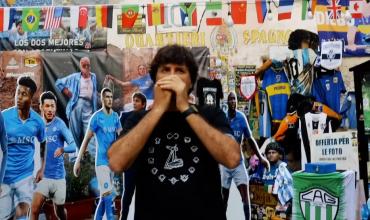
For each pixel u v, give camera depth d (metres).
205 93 4.86
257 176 4.86
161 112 1.94
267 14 4.85
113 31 4.92
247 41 4.88
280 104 4.88
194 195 1.92
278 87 4.88
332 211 3.78
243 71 4.88
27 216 4.82
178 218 1.91
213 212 1.94
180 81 1.97
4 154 4.80
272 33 4.87
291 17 4.87
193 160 1.97
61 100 4.90
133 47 4.91
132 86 4.91
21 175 4.82
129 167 1.97
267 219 4.80
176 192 1.92
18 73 4.90
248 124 4.87
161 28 4.89
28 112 4.88
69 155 4.88
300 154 4.84
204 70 4.88
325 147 4.13
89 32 4.92
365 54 4.89
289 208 4.70
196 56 4.87
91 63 4.92
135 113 2.15
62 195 4.86
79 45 4.92
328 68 4.87
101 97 4.91
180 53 2.08
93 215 4.89
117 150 1.95
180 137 1.99
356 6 4.91
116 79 4.92
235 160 1.92
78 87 4.90
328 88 4.88
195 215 1.91
